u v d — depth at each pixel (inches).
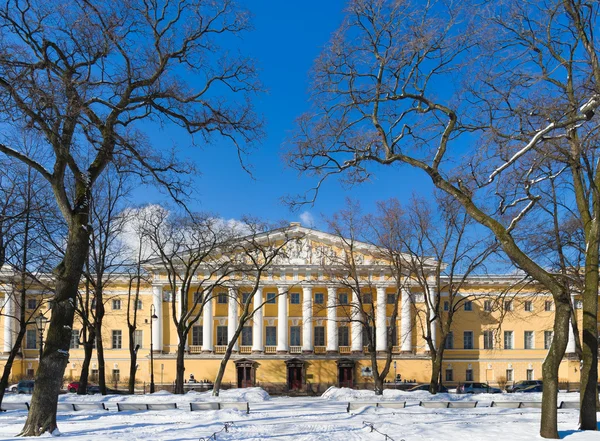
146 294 2952.8
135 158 793.6
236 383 2819.9
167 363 2851.9
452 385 2851.9
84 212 764.6
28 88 642.8
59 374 736.3
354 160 803.4
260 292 2866.6
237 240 1740.9
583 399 757.9
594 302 776.9
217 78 878.4
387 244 1862.7
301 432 748.6
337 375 2832.2
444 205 1566.2
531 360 2928.2
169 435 725.9
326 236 2844.5
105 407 1078.4
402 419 882.8
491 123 740.7
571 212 1179.9
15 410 1133.1
